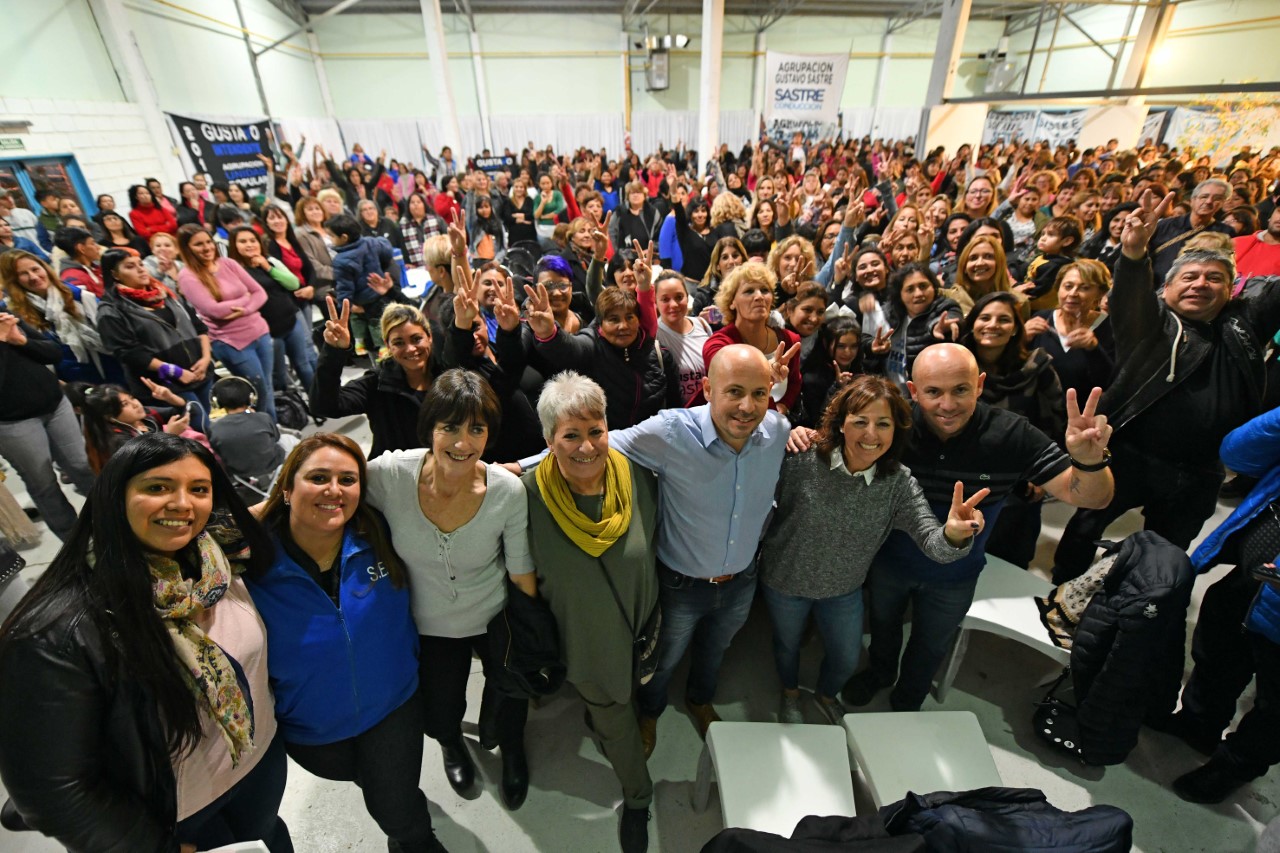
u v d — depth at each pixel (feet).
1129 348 6.69
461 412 3.68
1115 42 46.55
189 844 3.73
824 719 6.77
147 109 24.85
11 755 2.81
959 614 5.89
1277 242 10.33
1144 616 5.15
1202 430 6.44
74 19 21.85
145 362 9.51
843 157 36.81
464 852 5.51
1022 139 36.94
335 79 50.08
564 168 36.58
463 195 25.20
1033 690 7.09
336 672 4.00
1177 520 7.02
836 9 54.49
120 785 3.18
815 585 5.56
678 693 7.16
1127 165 22.99
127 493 2.90
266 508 3.92
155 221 19.30
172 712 3.09
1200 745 6.16
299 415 13.64
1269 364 7.21
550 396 3.93
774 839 3.56
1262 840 4.52
